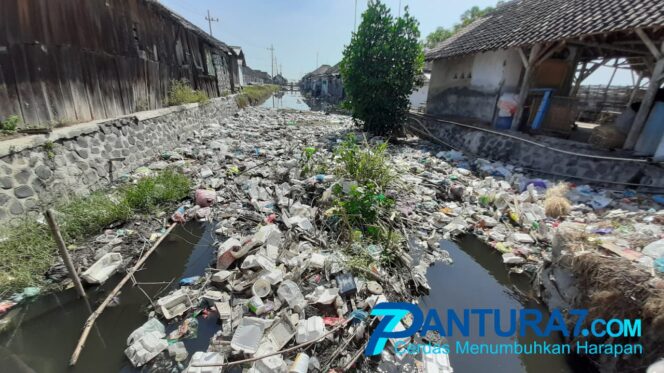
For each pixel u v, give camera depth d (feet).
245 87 89.71
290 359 8.45
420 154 29.81
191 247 14.02
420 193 20.03
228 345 8.69
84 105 18.74
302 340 8.81
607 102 41.60
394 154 29.71
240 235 14.49
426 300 11.66
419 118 39.29
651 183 18.28
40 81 15.74
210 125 38.47
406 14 33.83
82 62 18.54
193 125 33.91
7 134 13.75
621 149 21.12
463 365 9.29
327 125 45.60
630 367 7.89
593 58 34.09
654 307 7.38
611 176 19.81
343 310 10.02
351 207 15.16
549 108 26.94
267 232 13.24
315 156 25.84
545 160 23.35
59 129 15.71
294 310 9.86
